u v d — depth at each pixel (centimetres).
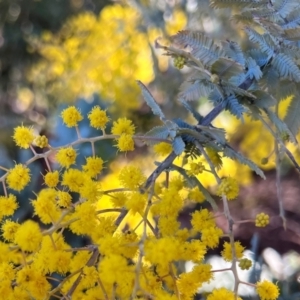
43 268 34
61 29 95
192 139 36
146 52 83
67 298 34
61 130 64
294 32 36
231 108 36
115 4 87
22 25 96
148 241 34
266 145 67
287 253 80
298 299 52
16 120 93
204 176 60
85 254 35
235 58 37
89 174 36
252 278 49
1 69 99
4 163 73
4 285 34
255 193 96
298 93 38
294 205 95
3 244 34
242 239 87
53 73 95
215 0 38
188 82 38
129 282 34
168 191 35
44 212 34
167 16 77
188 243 35
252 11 37
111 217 35
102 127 36
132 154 74
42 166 63
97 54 83
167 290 37
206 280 35
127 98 80
